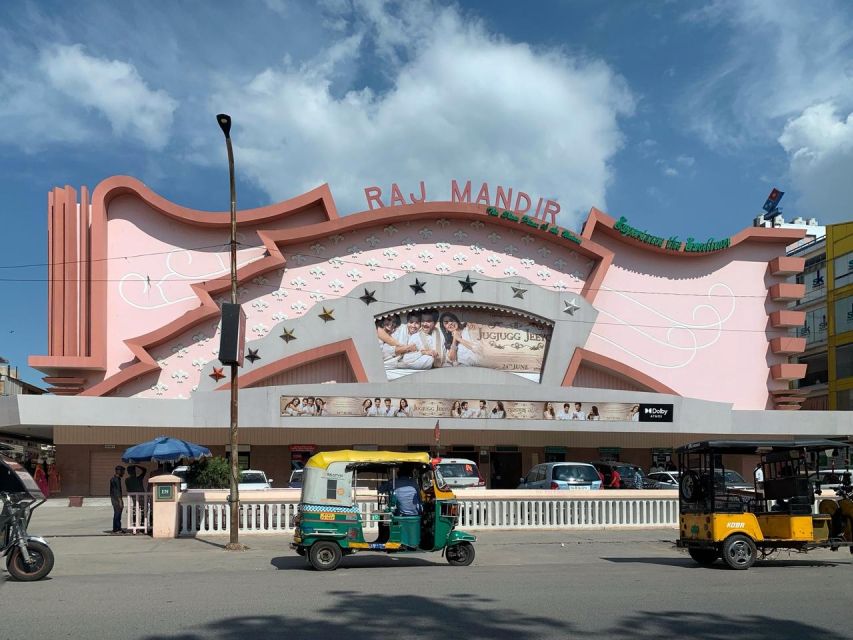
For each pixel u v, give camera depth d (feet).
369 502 69.00
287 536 66.33
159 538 64.85
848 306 177.47
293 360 131.03
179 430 125.70
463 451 139.95
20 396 115.85
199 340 132.77
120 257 134.21
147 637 26.13
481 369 138.00
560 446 141.38
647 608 32.40
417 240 143.84
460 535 49.85
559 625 28.68
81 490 124.26
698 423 137.69
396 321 138.10
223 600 33.71
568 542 65.36
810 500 50.19
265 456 131.13
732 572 46.06
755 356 155.12
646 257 154.30
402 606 32.35
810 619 30.53
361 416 126.00
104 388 126.21
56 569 48.26
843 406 176.24
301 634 26.76
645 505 76.43
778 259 156.97
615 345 148.97
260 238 137.80
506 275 145.79
